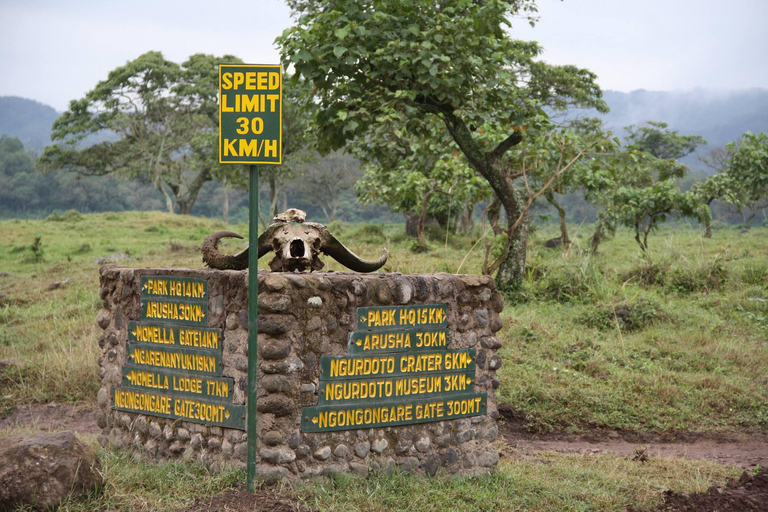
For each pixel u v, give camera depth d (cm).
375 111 1116
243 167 3628
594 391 862
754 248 2092
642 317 1173
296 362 496
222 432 516
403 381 538
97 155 4791
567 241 2148
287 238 568
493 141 1380
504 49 1180
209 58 4706
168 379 544
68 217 3419
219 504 452
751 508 516
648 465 652
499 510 499
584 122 2592
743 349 1038
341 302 516
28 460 439
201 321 529
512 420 809
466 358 568
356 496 480
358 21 1095
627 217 1827
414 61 1039
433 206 2252
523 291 1344
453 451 565
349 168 6084
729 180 2295
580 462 658
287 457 491
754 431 796
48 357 995
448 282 562
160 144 4722
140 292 562
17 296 1554
